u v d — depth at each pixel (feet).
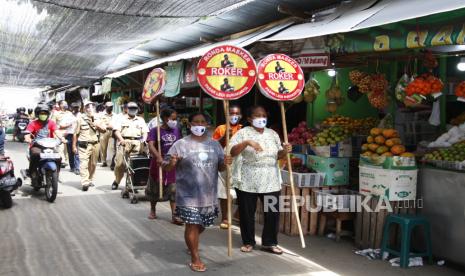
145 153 28.60
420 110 22.70
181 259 16.70
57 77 56.18
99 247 17.93
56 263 15.93
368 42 16.81
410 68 20.66
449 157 16.58
